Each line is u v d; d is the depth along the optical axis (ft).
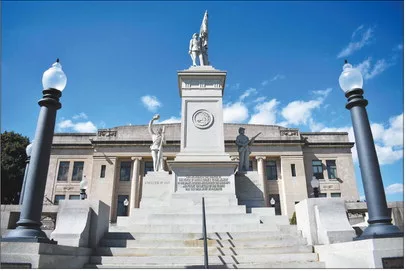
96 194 120.98
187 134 46.50
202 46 54.60
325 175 128.47
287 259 25.53
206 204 40.70
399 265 18.51
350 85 22.59
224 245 28.43
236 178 46.03
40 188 20.35
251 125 131.34
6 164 120.06
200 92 48.98
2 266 18.16
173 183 42.42
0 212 31.09
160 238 30.12
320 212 28.25
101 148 126.93
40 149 20.80
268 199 124.26
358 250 20.36
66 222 27.25
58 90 22.44
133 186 122.52
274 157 129.29
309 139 134.82
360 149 21.34
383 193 20.39
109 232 30.53
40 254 18.60
